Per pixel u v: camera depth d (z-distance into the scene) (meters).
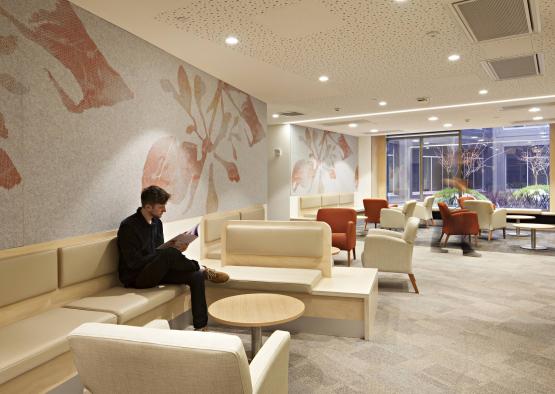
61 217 3.12
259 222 4.34
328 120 9.36
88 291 3.30
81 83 3.28
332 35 3.88
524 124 10.43
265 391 1.66
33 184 2.89
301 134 10.21
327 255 4.05
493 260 6.92
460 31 3.78
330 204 11.38
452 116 8.92
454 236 9.65
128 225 3.46
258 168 6.77
